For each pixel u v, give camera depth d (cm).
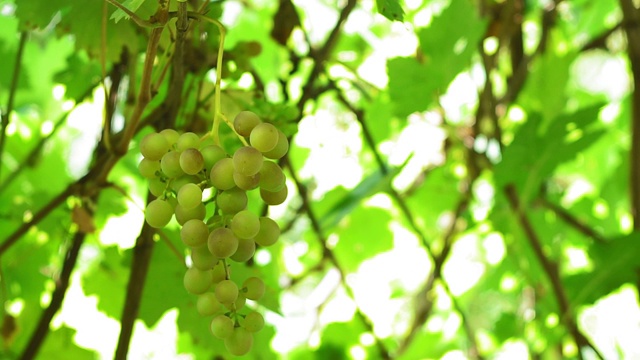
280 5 164
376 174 179
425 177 212
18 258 168
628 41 177
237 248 118
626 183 214
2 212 179
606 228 216
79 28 142
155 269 150
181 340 173
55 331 169
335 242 206
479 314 225
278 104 138
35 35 195
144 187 205
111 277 162
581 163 234
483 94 199
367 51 215
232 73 146
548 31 195
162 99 149
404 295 227
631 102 179
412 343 209
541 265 176
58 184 194
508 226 180
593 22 224
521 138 166
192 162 117
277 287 178
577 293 175
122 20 142
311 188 207
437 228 221
